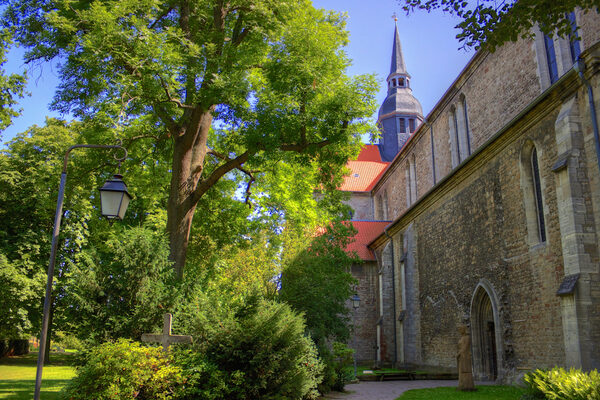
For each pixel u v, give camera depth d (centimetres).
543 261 1466
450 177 2112
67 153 877
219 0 1470
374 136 1538
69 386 823
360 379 1994
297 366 1053
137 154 1706
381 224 3725
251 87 1384
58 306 2447
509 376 1588
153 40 1207
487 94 2234
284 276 2119
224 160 1836
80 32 1307
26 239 2341
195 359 930
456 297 2080
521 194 1608
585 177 1312
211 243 2022
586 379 743
